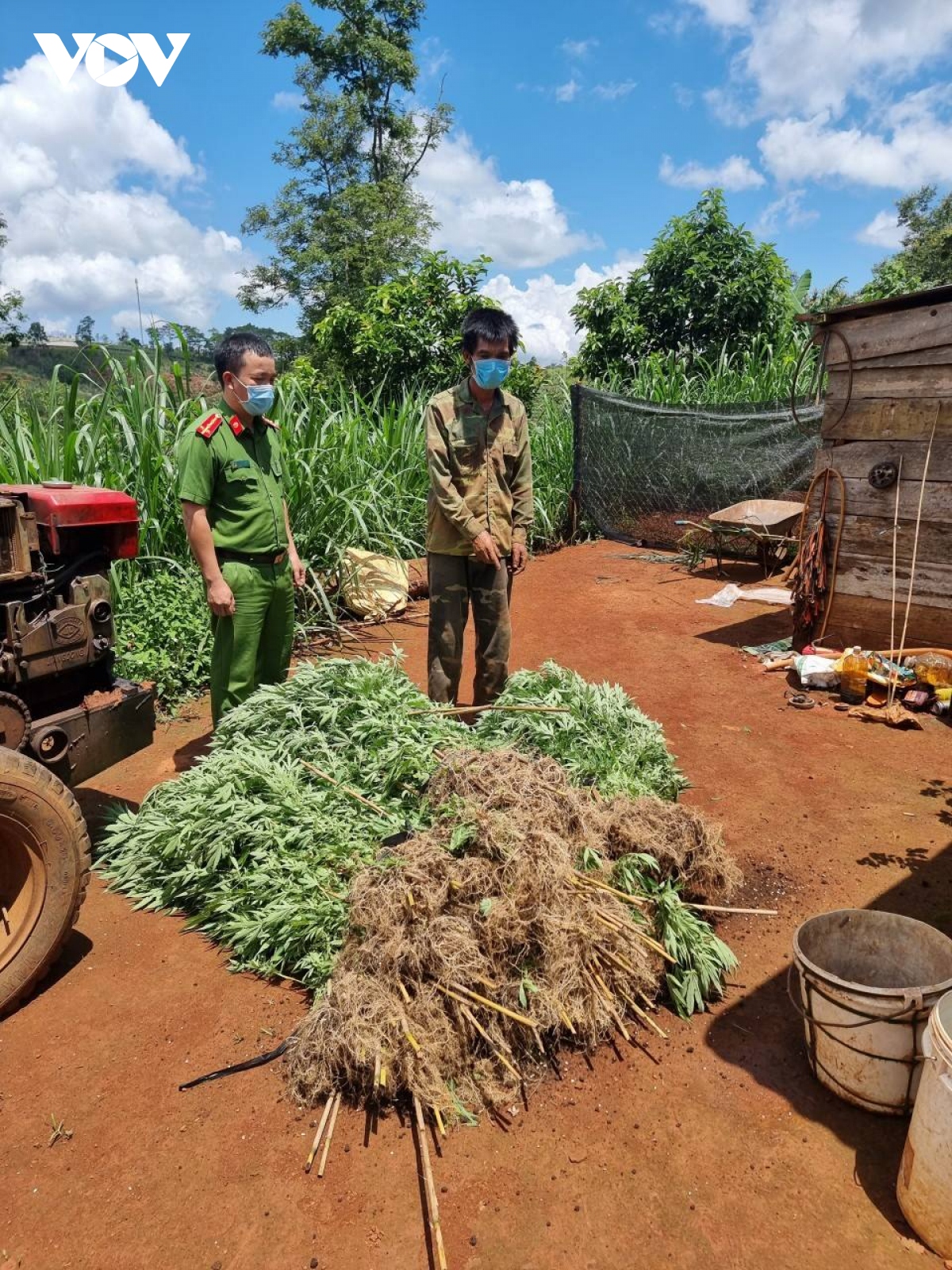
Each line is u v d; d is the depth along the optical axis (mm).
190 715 5215
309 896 2832
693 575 8672
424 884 2426
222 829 3119
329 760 3424
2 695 2850
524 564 4531
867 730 4777
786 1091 2361
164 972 2904
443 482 4180
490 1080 2354
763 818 3830
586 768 3385
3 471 5504
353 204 25469
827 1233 1953
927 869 3387
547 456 10531
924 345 5062
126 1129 2271
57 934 2740
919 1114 1882
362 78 26891
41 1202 2072
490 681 4621
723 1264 1895
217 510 4043
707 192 13242
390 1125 2270
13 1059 2525
